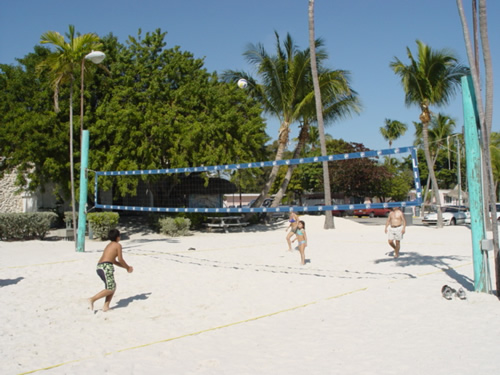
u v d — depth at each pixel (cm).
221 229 2308
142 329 623
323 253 1358
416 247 1466
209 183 2408
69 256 1267
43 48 2069
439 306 691
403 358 481
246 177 2177
